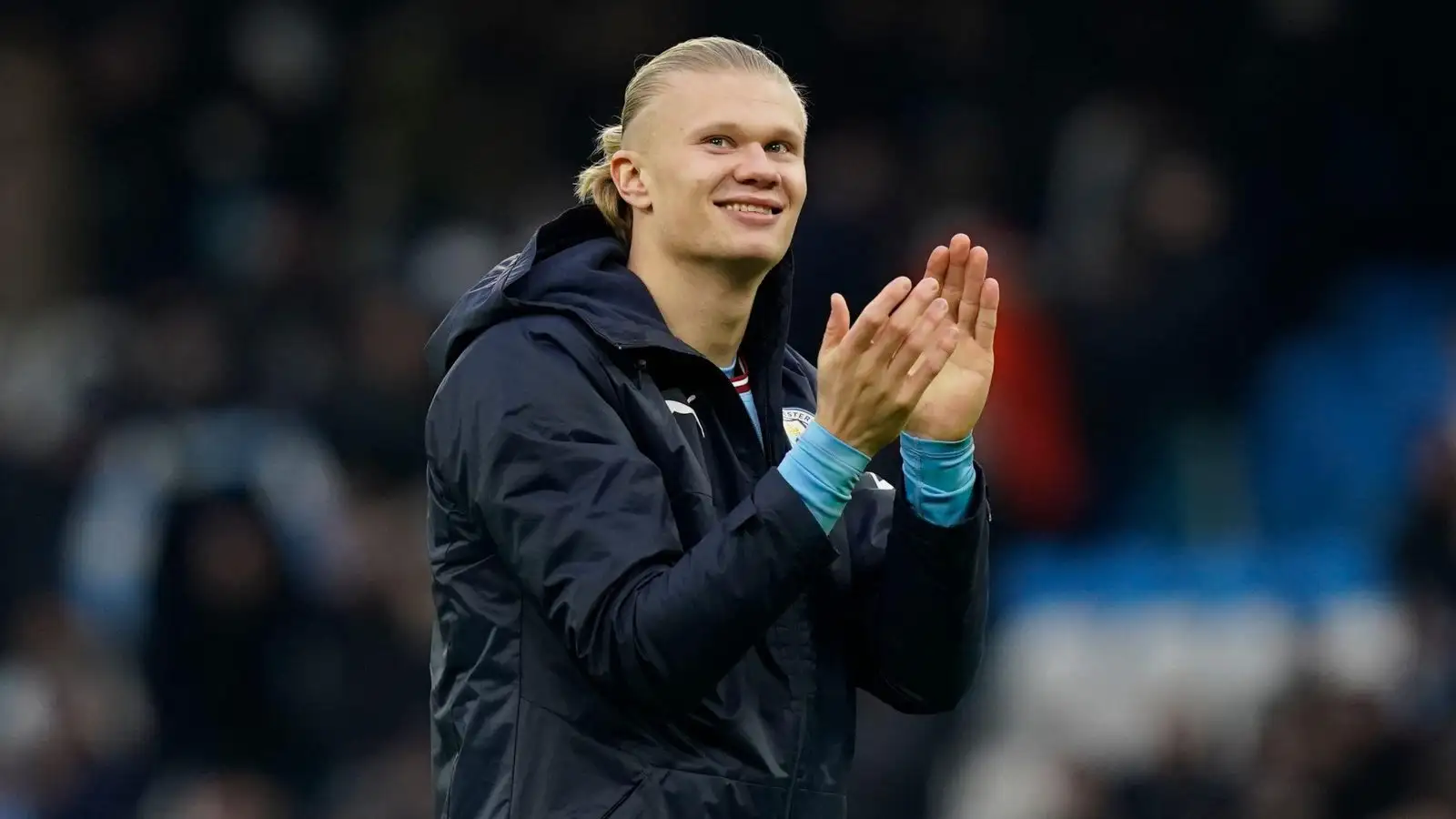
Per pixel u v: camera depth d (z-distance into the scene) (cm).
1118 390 3372
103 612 3144
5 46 4069
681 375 1029
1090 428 3350
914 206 3653
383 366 3375
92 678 2911
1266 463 3409
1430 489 2906
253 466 2966
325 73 4047
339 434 3300
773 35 3822
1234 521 3322
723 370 1073
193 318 3438
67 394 3566
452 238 3734
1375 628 2786
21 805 2816
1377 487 3356
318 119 4000
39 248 3950
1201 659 2830
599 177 1079
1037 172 3766
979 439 3250
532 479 966
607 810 969
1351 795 2564
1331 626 2791
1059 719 2788
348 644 2836
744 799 984
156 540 2795
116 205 3950
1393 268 3669
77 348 3653
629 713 976
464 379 1003
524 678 996
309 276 3700
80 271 3944
